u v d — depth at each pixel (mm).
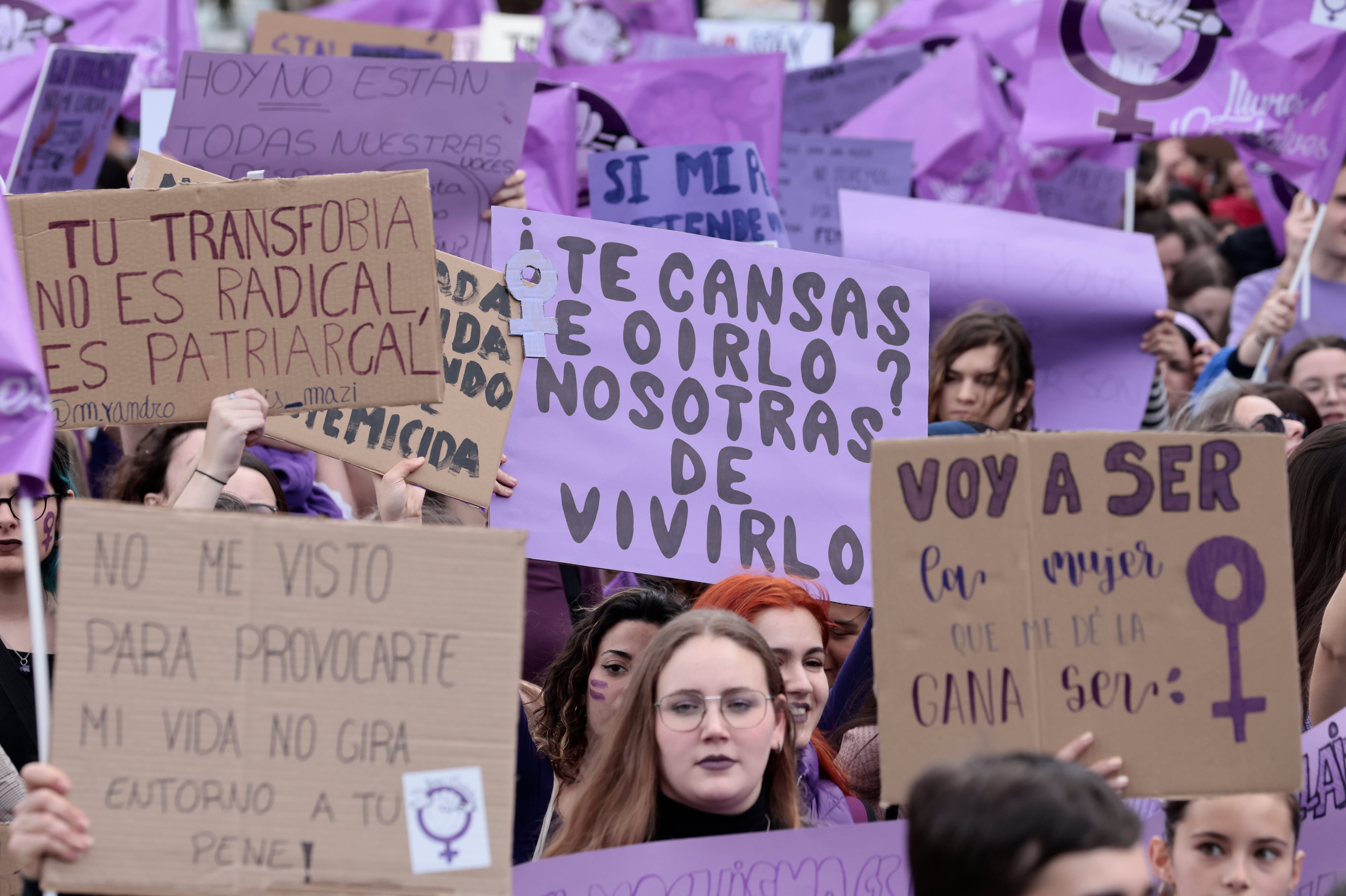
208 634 3926
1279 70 9539
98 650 3887
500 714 3957
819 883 4570
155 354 5129
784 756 4941
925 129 12117
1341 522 6141
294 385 5168
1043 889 2820
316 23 10883
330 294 5176
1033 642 4320
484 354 6152
